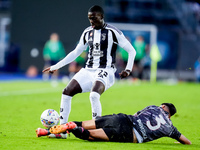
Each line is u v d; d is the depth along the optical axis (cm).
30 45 9688
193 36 11294
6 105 3762
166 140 2047
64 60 2131
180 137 1864
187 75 10706
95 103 1927
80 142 1822
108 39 2033
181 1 11381
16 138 1947
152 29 10344
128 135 1789
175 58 10969
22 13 9656
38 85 7006
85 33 2094
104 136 1783
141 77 9694
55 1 9525
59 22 9500
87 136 1767
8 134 2089
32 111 3331
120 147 1700
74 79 2014
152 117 1819
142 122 1802
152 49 9225
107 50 2044
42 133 1877
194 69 10825
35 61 9706
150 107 1873
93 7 2017
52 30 9569
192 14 11512
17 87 6372
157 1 11306
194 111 3772
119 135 1784
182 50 11150
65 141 1855
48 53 7950
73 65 8625
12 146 1709
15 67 10050
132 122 1789
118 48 9194
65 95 1995
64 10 9462
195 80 10550
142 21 11319
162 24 11338
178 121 2927
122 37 2052
